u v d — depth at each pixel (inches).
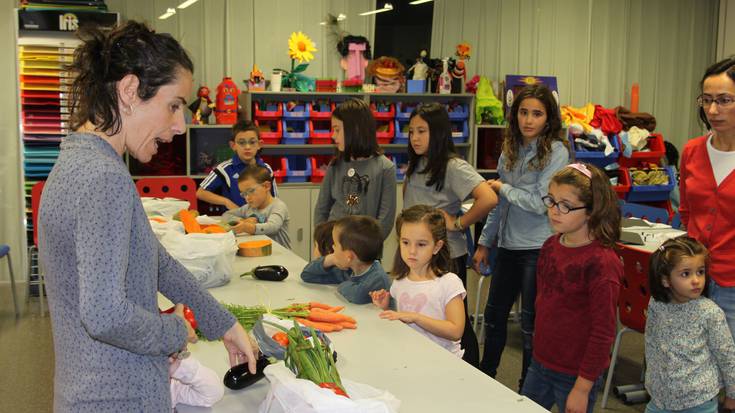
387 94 218.1
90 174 36.2
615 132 223.5
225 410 49.1
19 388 121.5
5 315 166.2
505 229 105.0
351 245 79.7
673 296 81.2
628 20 255.6
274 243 114.6
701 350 79.2
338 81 225.5
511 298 106.1
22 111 177.2
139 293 39.1
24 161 179.5
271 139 208.4
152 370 40.0
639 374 130.0
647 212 150.7
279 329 56.4
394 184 115.5
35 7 176.6
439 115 103.0
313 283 85.6
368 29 228.2
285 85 212.2
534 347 79.4
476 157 228.8
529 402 49.6
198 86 212.7
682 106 267.9
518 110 100.7
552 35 246.2
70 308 37.7
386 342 62.9
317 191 213.6
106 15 179.3
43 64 176.2
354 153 113.0
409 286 77.6
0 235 196.5
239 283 85.8
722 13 261.7
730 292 85.2
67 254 36.8
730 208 84.9
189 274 49.9
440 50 237.1
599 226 71.7
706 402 78.9
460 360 58.3
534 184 101.0
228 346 53.6
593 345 70.1
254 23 215.8
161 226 93.1
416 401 49.6
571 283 73.1
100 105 38.5
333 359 53.2
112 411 38.5
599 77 255.0
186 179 159.3
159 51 39.3
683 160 93.7
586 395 70.0
